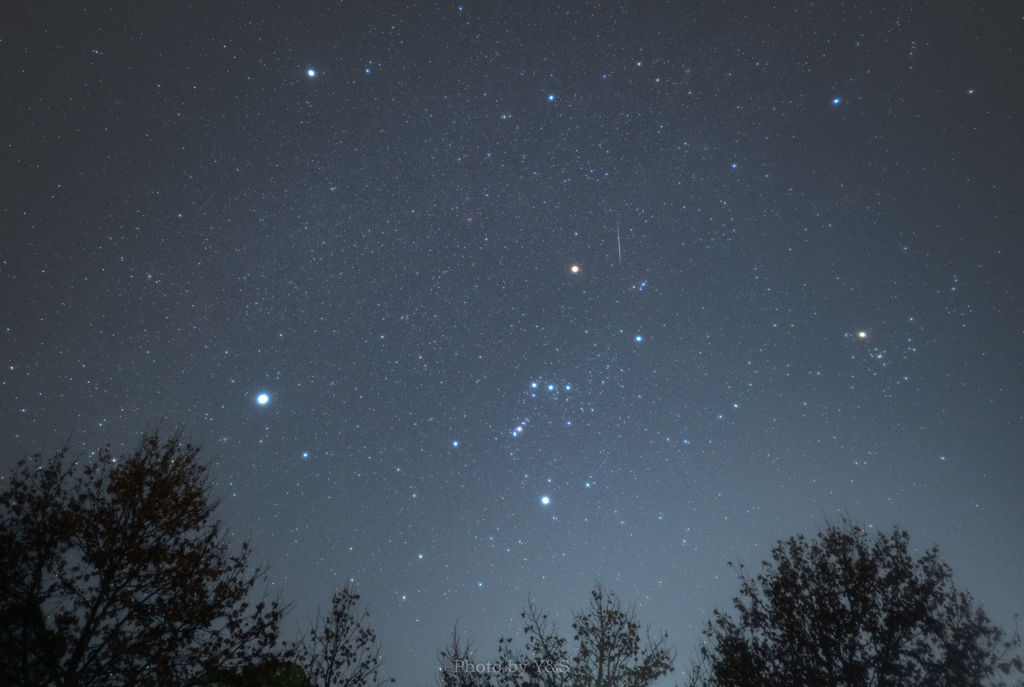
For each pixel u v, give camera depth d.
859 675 10.06
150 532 8.57
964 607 10.46
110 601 8.04
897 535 11.41
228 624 8.48
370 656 10.45
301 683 9.52
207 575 8.57
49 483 8.72
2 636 7.58
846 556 11.40
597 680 11.45
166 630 8.12
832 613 10.63
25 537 8.18
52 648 7.70
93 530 8.31
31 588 7.88
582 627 12.10
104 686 7.75
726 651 11.18
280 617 8.77
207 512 9.05
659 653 11.80
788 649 10.71
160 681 7.87
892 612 10.49
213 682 8.10
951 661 10.00
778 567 11.68
